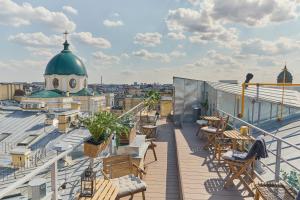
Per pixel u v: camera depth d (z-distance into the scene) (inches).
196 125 486.3
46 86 2006.6
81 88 2032.5
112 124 162.9
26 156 559.2
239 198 183.3
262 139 183.0
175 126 506.3
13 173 510.9
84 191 139.2
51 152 639.1
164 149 351.3
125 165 187.3
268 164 234.5
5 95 2466.8
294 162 218.8
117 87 3846.0
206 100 512.1
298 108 302.0
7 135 845.8
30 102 1206.9
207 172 233.9
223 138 267.7
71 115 930.1
